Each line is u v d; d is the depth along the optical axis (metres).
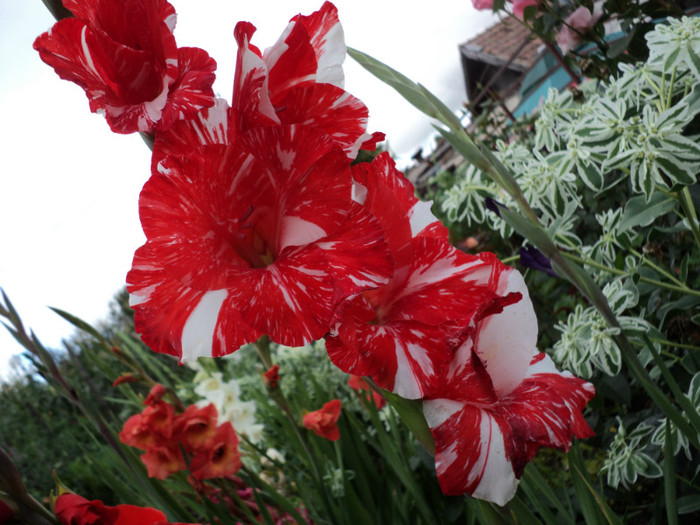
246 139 0.23
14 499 0.23
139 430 0.70
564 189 0.58
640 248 0.69
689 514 0.56
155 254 0.23
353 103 0.26
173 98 0.24
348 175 0.23
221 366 1.71
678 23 0.48
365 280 0.23
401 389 0.23
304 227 0.24
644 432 0.53
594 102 0.60
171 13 0.26
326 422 0.71
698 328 0.62
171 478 0.80
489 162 0.29
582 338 0.57
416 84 0.30
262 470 1.03
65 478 1.82
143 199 0.23
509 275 0.26
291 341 0.23
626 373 0.67
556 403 0.25
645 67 0.51
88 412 0.57
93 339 0.70
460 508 0.67
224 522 0.66
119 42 0.26
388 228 0.25
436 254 0.26
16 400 2.78
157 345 0.25
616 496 0.66
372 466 0.79
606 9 0.66
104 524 0.25
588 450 0.81
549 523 0.43
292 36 0.24
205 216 0.24
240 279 0.24
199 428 0.71
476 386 0.24
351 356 0.24
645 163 0.47
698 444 0.33
